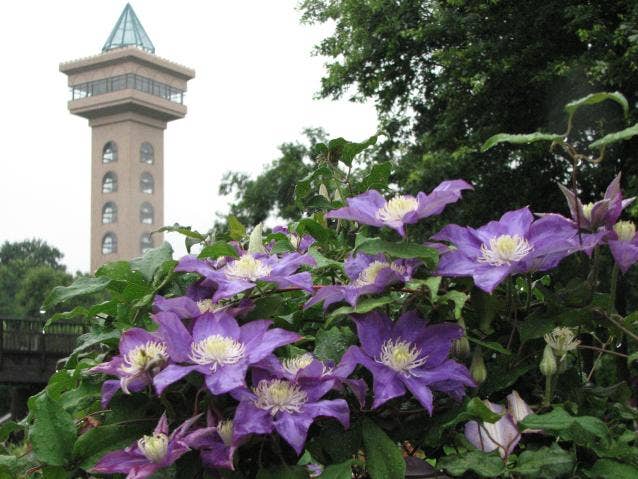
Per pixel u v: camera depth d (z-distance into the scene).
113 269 1.43
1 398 24.36
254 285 1.20
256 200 19.48
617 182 1.17
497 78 11.91
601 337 1.53
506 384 1.23
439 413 1.21
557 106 11.30
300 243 1.60
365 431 1.13
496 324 1.33
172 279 1.42
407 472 1.22
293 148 20.00
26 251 70.81
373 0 13.35
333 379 1.10
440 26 12.57
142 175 75.50
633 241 1.19
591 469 1.15
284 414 1.06
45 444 1.12
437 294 1.23
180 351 1.10
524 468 1.06
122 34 82.75
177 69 78.00
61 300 1.40
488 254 1.19
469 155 12.08
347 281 1.54
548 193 12.18
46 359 17.25
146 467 1.04
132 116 74.38
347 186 1.67
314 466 1.32
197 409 1.18
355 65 13.90
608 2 11.64
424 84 14.25
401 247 1.17
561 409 1.11
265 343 1.11
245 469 1.18
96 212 75.19
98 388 1.33
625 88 10.80
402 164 13.70
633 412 1.30
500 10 12.38
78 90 78.25
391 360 1.13
